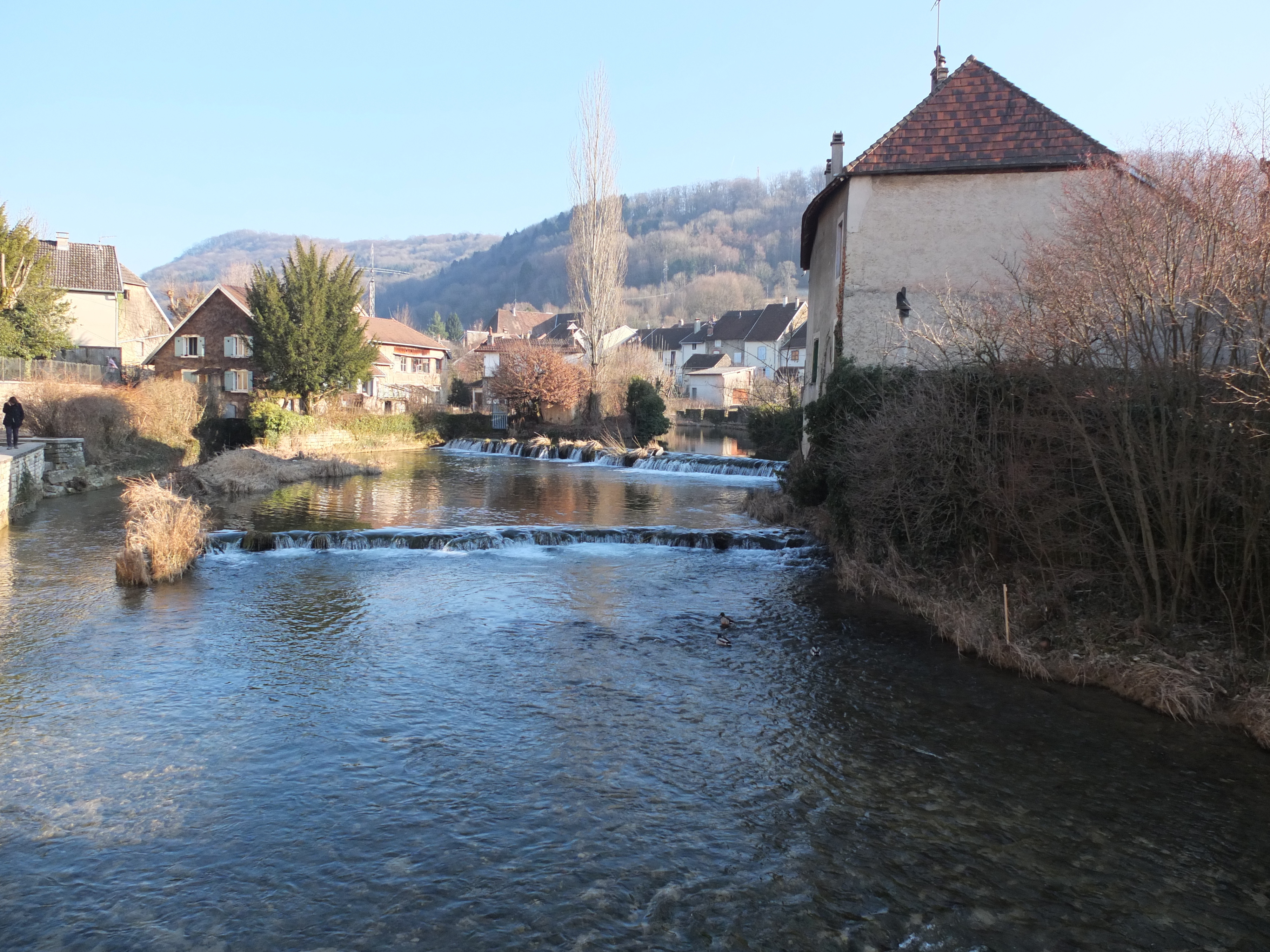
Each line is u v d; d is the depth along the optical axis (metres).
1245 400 8.79
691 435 59.09
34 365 34.50
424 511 22.81
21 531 18.64
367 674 10.31
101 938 5.41
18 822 6.82
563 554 17.50
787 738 8.60
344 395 51.31
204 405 37.91
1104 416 10.52
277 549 17.39
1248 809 7.25
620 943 5.44
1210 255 9.20
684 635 12.02
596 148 49.28
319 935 5.48
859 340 16.92
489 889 6.00
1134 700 9.57
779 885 6.10
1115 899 5.98
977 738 8.64
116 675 10.12
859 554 14.98
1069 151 16.20
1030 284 13.21
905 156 16.72
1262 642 9.41
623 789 7.50
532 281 165.38
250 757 8.02
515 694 9.74
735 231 176.25
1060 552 11.62
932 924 5.66
